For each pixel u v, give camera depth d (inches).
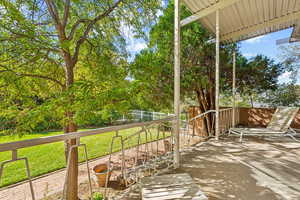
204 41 198.1
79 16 109.9
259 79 243.1
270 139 144.7
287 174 80.2
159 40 184.4
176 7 93.1
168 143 153.3
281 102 276.7
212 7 126.8
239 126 222.8
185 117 314.3
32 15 91.1
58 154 215.8
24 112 86.2
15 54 85.9
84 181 138.7
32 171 167.9
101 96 82.2
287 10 140.8
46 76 102.3
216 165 91.6
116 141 269.7
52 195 123.3
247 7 136.9
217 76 143.3
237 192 66.0
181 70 202.1
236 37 198.1
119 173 142.2
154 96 167.0
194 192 52.9
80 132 47.7
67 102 84.0
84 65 113.7
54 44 92.7
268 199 61.1
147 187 56.6
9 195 126.8
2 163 32.1
